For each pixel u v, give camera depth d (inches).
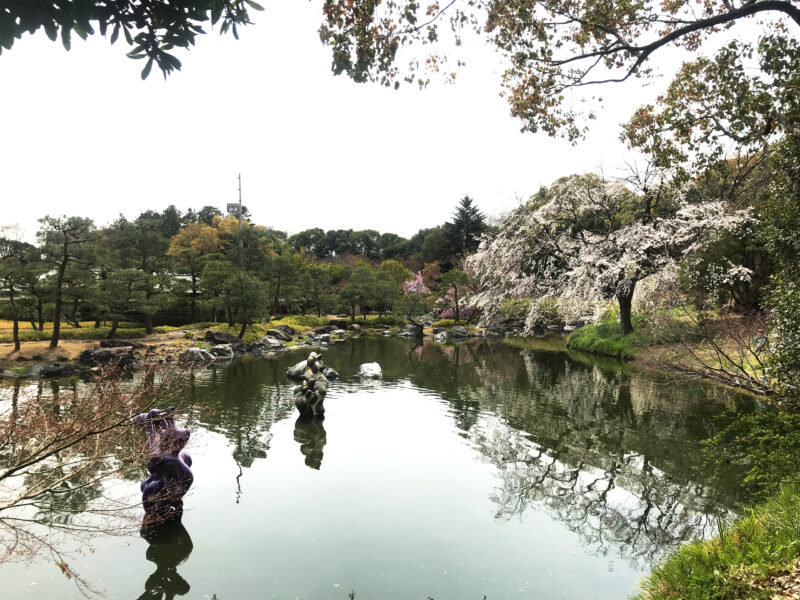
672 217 970.7
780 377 292.7
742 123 315.3
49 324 1359.5
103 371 267.6
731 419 529.0
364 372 842.8
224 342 1203.2
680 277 858.1
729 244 789.2
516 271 1077.8
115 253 1605.6
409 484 366.6
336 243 3870.6
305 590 229.5
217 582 236.4
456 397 681.0
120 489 351.3
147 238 1644.9
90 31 122.7
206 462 413.1
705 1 315.9
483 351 1264.8
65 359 937.5
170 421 298.4
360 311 2608.3
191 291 1766.7
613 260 949.8
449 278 1979.6
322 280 2160.4
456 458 426.9
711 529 290.0
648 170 929.5
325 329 1868.8
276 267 1814.7
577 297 987.3
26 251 1085.8
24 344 1005.8
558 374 868.0
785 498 218.7
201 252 2214.6
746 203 911.7
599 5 310.8
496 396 685.9
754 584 154.5
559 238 1047.0
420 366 986.1
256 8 138.3
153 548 270.2
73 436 211.0
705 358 619.2
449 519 308.7
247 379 814.5
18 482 333.1
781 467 267.9
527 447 458.3
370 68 273.7
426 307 1950.1
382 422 547.5
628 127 398.3
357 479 376.8
